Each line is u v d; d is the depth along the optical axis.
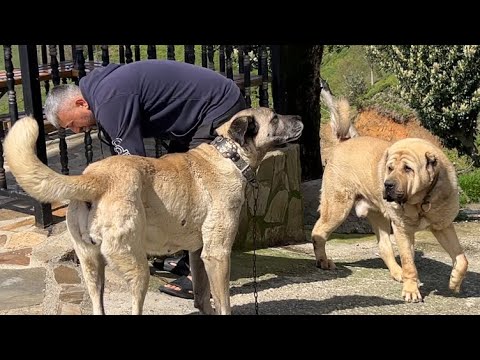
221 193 4.02
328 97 6.04
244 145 4.12
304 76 8.97
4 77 7.31
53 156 8.24
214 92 4.64
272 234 6.51
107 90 4.40
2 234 5.75
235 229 4.09
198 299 4.39
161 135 4.70
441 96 12.30
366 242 6.97
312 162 9.33
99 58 12.26
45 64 8.12
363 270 5.80
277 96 7.05
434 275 5.65
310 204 8.10
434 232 5.07
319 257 5.77
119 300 4.58
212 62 6.83
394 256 5.79
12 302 4.48
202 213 3.97
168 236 3.91
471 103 12.12
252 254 6.11
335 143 5.93
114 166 3.64
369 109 13.45
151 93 4.51
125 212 3.55
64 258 5.24
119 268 3.59
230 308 4.27
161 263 5.30
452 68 12.21
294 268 5.75
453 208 4.89
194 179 3.96
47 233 5.70
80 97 4.55
